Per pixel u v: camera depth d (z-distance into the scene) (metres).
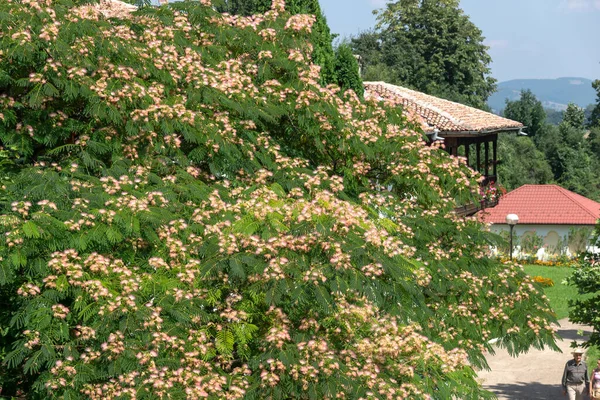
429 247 11.76
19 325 8.51
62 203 8.95
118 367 8.30
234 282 9.42
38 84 9.53
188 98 10.72
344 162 12.36
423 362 10.12
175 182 10.13
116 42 10.22
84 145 10.06
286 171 11.14
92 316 8.60
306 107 11.41
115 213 8.73
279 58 11.82
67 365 8.41
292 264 8.83
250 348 9.64
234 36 11.96
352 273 8.86
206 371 8.99
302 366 8.98
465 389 10.55
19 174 9.35
